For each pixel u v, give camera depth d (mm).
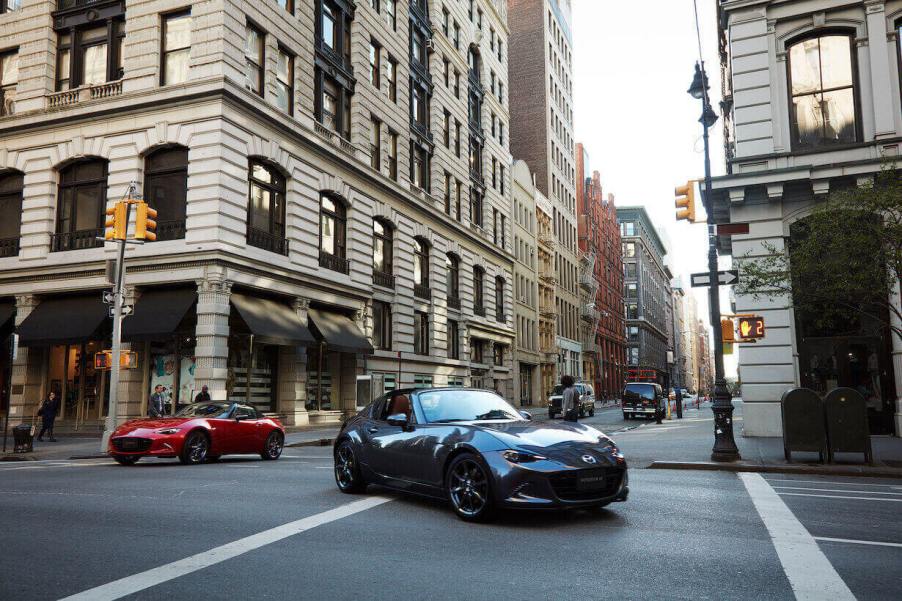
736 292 17844
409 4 37469
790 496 8961
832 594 4680
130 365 18062
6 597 4617
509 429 7504
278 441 15859
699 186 17734
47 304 24219
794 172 17312
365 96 31859
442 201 40125
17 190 25469
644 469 12359
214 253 21531
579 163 81625
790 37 18500
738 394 124812
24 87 25141
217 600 4578
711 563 5488
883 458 12852
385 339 33625
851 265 11953
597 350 80500
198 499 8758
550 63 68000
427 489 7887
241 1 23625
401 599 4590
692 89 14641
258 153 24047
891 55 17406
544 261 63438
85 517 7477
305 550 5945
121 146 23469
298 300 26016
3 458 16297
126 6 24031
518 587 4848
